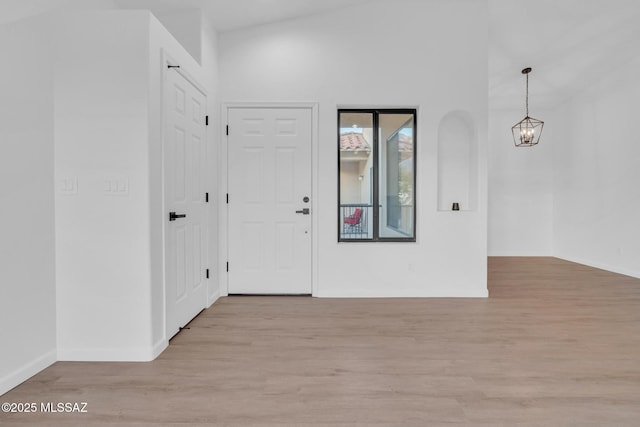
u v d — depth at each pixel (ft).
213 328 9.71
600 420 5.58
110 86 7.66
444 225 12.82
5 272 6.47
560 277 16.33
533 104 21.76
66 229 7.70
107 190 7.72
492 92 19.90
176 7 10.87
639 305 11.89
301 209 12.94
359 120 13.38
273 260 13.00
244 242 12.98
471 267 12.87
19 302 6.76
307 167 12.92
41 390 6.47
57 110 7.66
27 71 6.95
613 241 17.76
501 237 22.90
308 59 12.76
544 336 9.12
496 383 6.74
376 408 5.91
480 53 12.71
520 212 22.85
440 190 13.62
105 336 7.78
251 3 11.32
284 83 12.79
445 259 12.87
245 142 12.90
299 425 5.45
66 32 7.63
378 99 12.79
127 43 7.65
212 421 5.55
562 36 14.75
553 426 5.43
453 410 5.85
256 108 12.84
